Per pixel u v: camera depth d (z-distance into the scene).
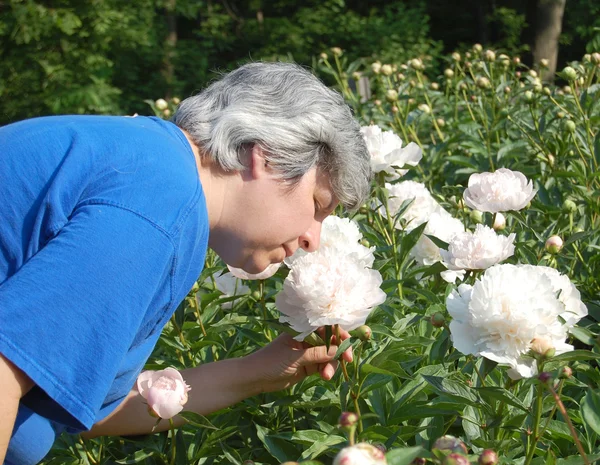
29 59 10.61
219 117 1.77
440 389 1.96
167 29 13.11
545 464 1.85
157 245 1.53
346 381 2.04
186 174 1.63
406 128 4.47
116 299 1.46
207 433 2.34
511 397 1.79
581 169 3.43
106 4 10.62
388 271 2.79
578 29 12.33
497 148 4.16
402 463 1.24
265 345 2.36
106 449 2.38
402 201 3.00
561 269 3.04
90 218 1.50
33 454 1.71
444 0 15.03
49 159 1.60
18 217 1.57
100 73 10.83
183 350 2.52
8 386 1.40
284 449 2.16
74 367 1.43
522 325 1.70
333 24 13.23
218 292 2.59
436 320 1.92
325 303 1.84
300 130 1.76
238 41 14.24
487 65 5.23
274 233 1.81
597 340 1.89
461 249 2.11
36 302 1.42
